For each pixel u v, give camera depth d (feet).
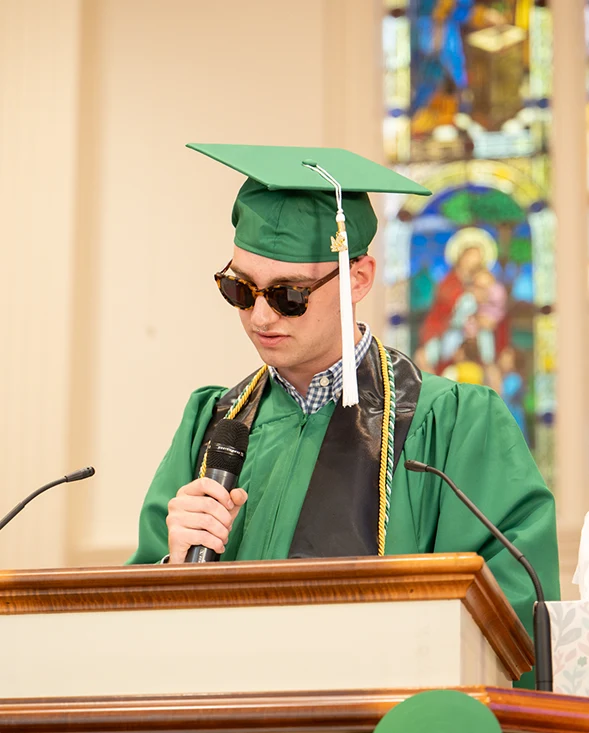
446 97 29.99
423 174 29.66
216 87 28.91
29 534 26.76
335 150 12.73
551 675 8.98
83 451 27.48
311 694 7.26
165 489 12.40
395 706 7.02
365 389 12.11
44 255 28.09
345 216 11.96
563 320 28.37
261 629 7.60
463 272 28.99
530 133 29.60
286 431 11.97
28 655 7.83
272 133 28.66
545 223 29.04
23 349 27.68
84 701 7.43
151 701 7.35
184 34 29.22
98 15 29.37
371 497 11.40
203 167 28.60
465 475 11.37
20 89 28.71
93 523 27.14
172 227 28.43
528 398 28.12
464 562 7.36
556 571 10.94
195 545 9.62
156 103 28.91
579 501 27.14
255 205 11.68
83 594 7.79
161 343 27.89
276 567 7.53
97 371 27.84
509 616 8.39
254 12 29.22
